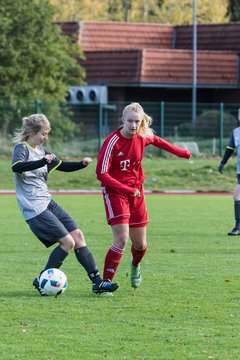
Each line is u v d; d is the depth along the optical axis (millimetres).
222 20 152750
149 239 33281
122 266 26688
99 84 93062
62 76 85938
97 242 32344
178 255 28844
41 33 83000
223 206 49469
